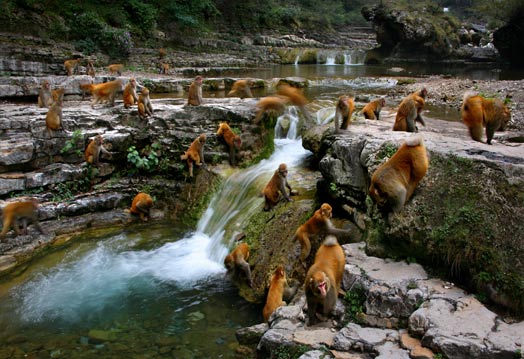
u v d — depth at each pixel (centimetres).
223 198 1146
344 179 852
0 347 730
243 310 828
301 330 609
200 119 1293
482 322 542
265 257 902
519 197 650
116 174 1249
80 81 1653
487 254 611
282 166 971
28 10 2327
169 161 1258
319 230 796
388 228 689
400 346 542
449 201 675
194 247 1062
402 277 643
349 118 982
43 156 1161
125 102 1334
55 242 1068
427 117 1445
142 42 2852
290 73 2766
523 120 1384
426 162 658
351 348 552
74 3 2622
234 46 3375
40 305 846
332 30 4612
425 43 3544
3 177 1084
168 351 714
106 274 951
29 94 1575
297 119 1492
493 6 3453
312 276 581
